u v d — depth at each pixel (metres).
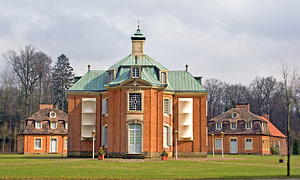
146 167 39.50
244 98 128.88
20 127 96.50
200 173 33.91
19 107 108.00
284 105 119.81
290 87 38.25
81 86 62.34
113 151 55.09
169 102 60.41
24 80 99.94
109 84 56.28
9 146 105.56
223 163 46.00
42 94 119.25
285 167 41.84
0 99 107.12
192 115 61.50
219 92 131.00
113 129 55.47
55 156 67.25
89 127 61.00
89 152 60.81
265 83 121.06
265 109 120.25
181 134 60.91
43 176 31.09
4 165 41.47
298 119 121.75
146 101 54.69
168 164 43.31
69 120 61.72
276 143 103.44
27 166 40.12
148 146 54.06
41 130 90.69
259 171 36.19
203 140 61.06
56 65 119.88
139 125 54.53
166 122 59.81
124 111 54.75
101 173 33.41
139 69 55.94
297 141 100.19
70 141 61.44
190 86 62.34
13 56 98.94
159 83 58.06
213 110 129.62
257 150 89.38
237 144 90.94
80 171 35.00
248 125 91.38
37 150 89.62
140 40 63.56
